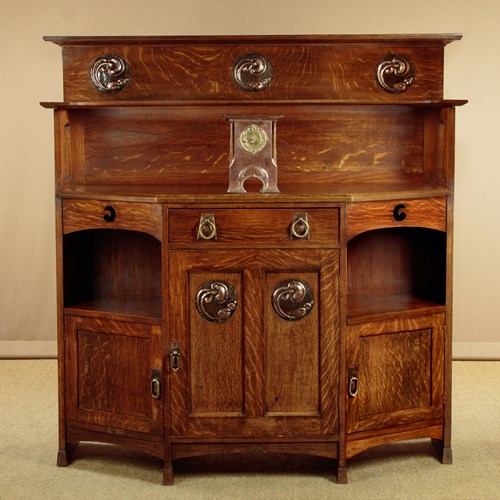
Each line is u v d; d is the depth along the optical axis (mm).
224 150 3586
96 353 3307
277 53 3420
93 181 3600
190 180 3600
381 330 3248
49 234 4891
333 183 3602
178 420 3189
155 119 3578
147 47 3412
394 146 3605
